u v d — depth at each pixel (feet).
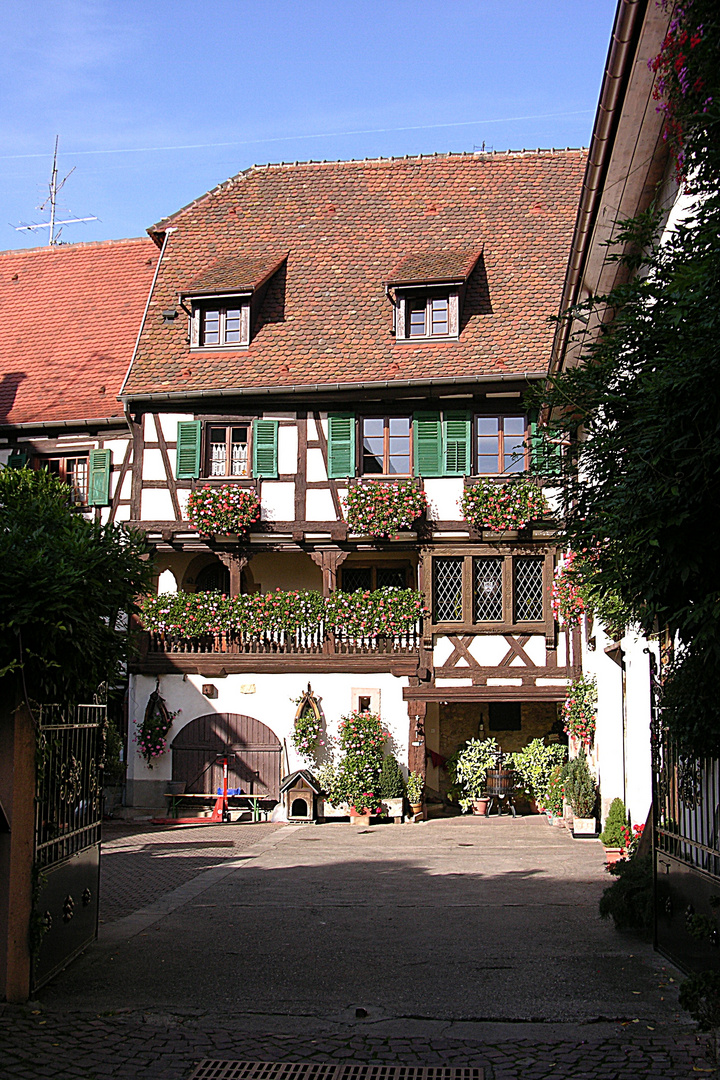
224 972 23.59
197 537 63.77
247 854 46.55
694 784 21.85
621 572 19.61
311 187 77.00
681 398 16.90
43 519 23.08
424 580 62.44
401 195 75.51
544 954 25.12
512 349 62.75
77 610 21.30
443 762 69.62
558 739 66.28
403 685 62.13
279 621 62.49
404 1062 17.49
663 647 26.78
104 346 73.41
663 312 18.86
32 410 68.85
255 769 62.64
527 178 75.46
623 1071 16.83
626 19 23.15
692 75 19.02
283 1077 16.88
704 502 17.44
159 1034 18.95
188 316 68.59
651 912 26.96
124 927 28.96
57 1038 18.62
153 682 63.82
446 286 64.28
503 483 61.36
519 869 40.70
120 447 66.64
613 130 27.14
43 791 21.89
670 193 28.94
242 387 63.31
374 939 27.20
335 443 63.41
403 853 46.47
